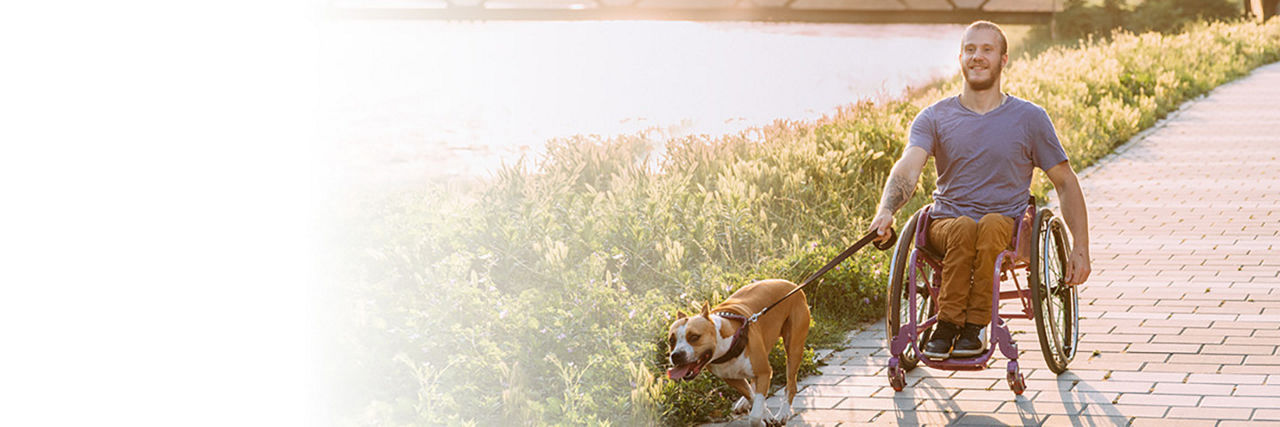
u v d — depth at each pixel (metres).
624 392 6.02
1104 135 14.98
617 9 40.69
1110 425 5.57
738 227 9.06
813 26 46.34
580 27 44.69
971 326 5.92
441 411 5.54
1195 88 19.67
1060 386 6.21
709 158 11.91
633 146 12.79
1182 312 7.52
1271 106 17.80
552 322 6.70
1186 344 6.83
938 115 6.06
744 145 12.72
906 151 6.10
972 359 5.85
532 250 8.52
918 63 33.69
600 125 20.83
